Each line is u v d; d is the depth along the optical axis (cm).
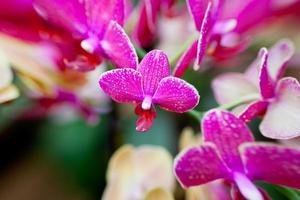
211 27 34
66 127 61
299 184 30
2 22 36
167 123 57
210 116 30
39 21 36
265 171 30
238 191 31
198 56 30
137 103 30
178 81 28
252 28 39
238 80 39
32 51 39
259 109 33
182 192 42
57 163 61
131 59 30
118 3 32
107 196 40
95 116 48
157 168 41
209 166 30
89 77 44
